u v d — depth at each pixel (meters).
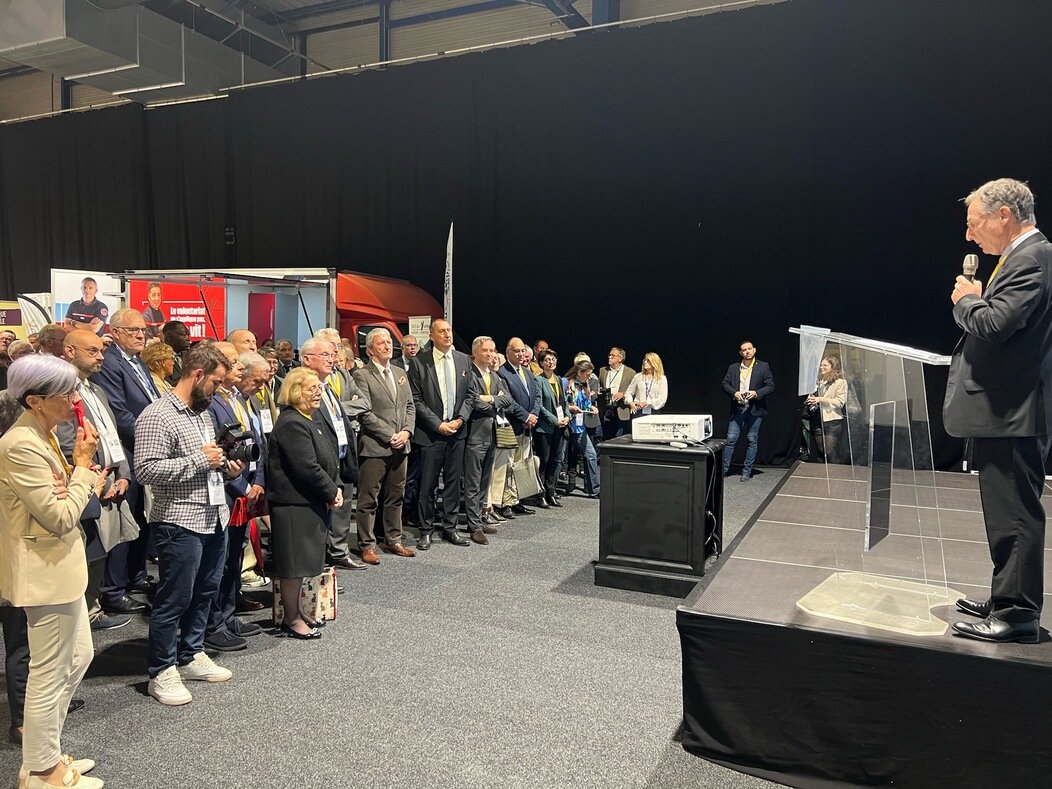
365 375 4.82
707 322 8.69
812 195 8.11
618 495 4.32
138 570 4.05
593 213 9.14
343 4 11.59
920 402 2.44
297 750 2.52
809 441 7.29
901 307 7.80
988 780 2.12
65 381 2.13
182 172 11.74
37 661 2.15
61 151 12.59
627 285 9.04
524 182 9.48
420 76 10.01
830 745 2.31
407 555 4.93
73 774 2.23
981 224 2.12
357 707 2.83
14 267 13.25
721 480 4.63
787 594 2.65
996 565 2.23
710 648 2.46
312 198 10.84
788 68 8.11
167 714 2.76
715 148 8.50
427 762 2.45
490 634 3.58
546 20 10.48
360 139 10.46
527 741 2.60
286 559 3.49
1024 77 7.16
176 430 2.81
